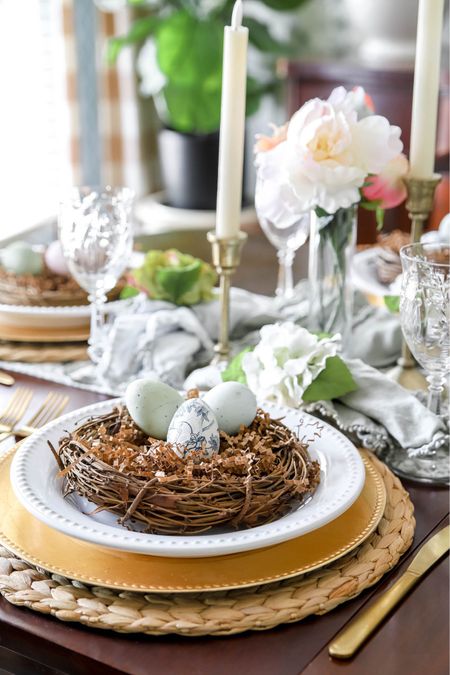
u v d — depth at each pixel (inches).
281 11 149.1
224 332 61.6
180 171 152.9
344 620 46.0
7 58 139.8
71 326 65.7
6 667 46.4
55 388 60.9
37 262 68.8
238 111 58.9
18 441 55.7
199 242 80.1
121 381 61.2
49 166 150.3
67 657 45.0
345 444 52.4
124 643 45.1
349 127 56.2
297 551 47.5
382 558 48.1
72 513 48.0
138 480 47.6
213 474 48.0
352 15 137.3
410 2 127.3
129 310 66.1
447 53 140.4
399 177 59.1
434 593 47.3
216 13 146.8
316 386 56.0
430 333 52.9
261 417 52.6
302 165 56.1
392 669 44.1
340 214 58.8
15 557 48.2
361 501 50.3
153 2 146.6
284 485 48.6
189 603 46.0
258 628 45.3
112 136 156.9
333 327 60.5
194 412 49.9
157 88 145.3
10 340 65.0
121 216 60.7
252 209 153.7
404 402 55.6
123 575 46.4
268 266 77.5
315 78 134.9
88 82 152.0
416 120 59.6
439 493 53.0
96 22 150.2
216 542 46.0
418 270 52.3
